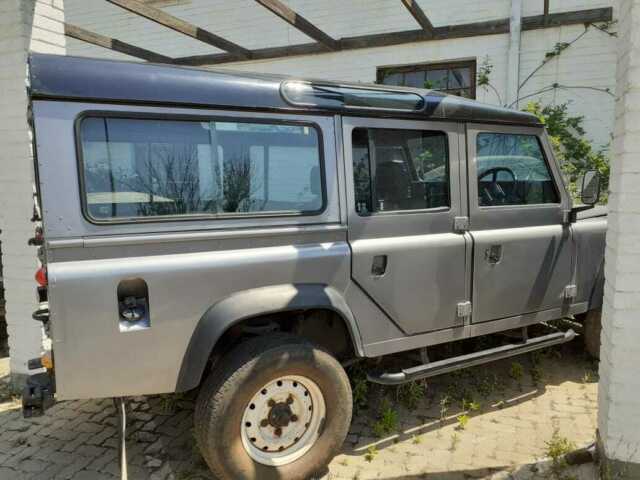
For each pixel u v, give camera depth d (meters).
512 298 3.45
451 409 3.59
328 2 7.72
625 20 2.48
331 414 2.74
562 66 6.88
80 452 3.12
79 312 2.23
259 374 2.51
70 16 9.16
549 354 4.42
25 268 3.85
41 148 2.19
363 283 2.87
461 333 3.27
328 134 2.82
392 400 3.69
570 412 3.53
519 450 3.07
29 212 3.77
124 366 2.33
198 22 8.46
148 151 2.41
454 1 7.12
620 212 2.47
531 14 6.91
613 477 2.59
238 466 2.50
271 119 2.66
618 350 2.53
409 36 7.24
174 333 2.41
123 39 8.91
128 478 2.85
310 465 2.71
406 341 3.06
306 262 2.69
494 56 7.05
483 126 3.36
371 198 2.97
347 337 3.15
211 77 2.54
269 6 5.58
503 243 3.37
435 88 7.48
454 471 2.87
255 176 2.65
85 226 2.26
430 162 3.17
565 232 3.69
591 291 3.88
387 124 3.00
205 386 2.53
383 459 3.00
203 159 2.53
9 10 3.61
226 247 2.56
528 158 3.61
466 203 3.27
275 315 2.96
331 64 7.79
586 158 6.62
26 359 3.93
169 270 2.38
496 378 4.00
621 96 2.50
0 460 3.06
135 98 2.35
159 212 2.43
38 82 2.19
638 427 2.54
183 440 3.23
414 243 3.03
